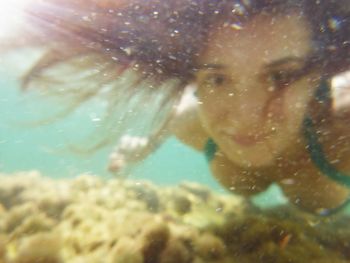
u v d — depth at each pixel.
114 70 0.43
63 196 0.40
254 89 0.31
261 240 0.30
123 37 0.39
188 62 0.37
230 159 0.44
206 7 0.30
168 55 0.39
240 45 0.30
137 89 0.44
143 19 0.36
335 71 0.35
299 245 0.30
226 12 0.30
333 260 0.30
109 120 0.48
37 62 0.44
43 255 0.26
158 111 0.46
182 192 0.54
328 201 0.45
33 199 0.40
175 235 0.29
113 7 0.36
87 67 0.43
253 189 0.48
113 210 0.39
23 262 0.26
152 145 0.50
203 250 0.28
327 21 0.32
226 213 0.44
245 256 0.29
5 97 2.31
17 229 0.31
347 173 0.40
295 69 0.31
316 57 0.32
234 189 0.49
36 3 0.39
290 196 0.46
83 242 0.28
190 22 0.33
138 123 0.48
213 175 0.50
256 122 0.33
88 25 0.39
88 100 0.47
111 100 0.46
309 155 0.39
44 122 0.52
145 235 0.27
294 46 0.30
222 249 0.29
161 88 0.44
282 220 0.34
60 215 0.36
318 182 0.43
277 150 0.36
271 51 0.30
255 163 0.38
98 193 0.45
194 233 0.30
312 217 0.47
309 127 0.36
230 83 0.32
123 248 0.26
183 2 0.32
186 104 0.49
